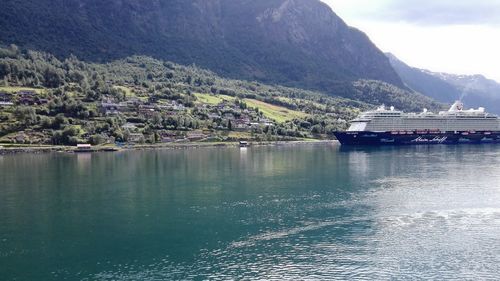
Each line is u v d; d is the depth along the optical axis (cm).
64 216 11694
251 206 12500
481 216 11150
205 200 13262
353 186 15125
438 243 9325
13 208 12531
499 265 8238
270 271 8231
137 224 10956
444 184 15212
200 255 8981
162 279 7988
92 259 8862
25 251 9306
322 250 9088
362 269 8188
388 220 10962
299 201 13000
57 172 18850
